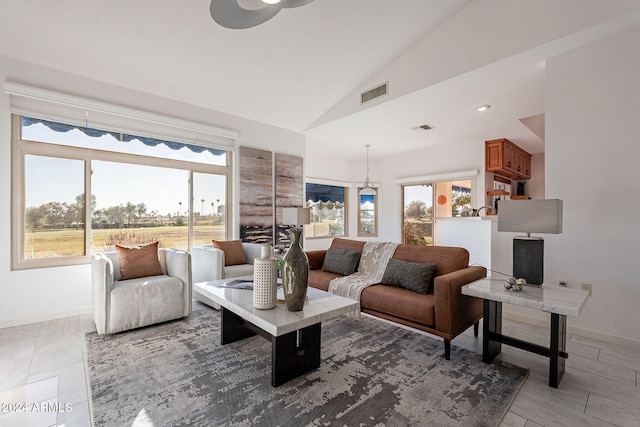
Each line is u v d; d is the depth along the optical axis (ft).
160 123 12.55
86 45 9.55
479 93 11.22
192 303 11.34
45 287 10.14
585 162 8.54
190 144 13.65
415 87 11.07
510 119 14.11
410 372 6.90
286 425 5.14
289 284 6.60
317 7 9.16
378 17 9.73
